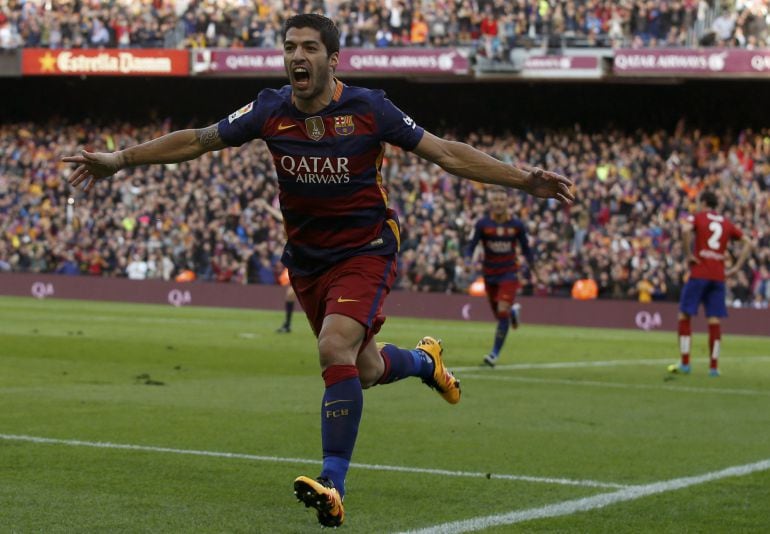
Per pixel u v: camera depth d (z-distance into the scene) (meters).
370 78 88.12
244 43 85.44
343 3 84.00
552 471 16.75
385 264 13.55
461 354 41.91
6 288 85.81
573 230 75.06
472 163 13.21
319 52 12.84
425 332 56.72
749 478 16.45
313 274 13.73
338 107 13.11
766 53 73.25
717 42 75.81
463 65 78.31
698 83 81.75
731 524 13.32
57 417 21.36
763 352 48.97
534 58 76.81
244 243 81.38
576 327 68.81
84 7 88.56
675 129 82.56
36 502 13.69
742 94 80.88
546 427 21.72
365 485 15.34
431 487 15.28
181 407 23.45
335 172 13.17
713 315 35.41
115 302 80.69
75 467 16.11
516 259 37.22
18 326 49.91
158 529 12.44
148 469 16.08
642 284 70.75
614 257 71.94
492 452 18.44
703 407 26.06
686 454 18.72
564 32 78.75
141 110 94.75
